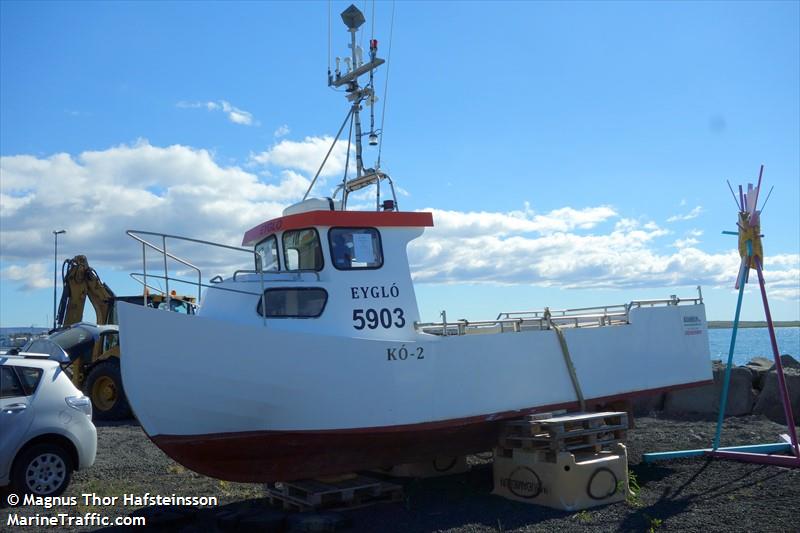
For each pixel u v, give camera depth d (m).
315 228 7.99
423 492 8.25
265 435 7.19
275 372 7.03
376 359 7.52
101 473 9.45
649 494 7.81
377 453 7.82
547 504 7.42
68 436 8.05
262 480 7.47
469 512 7.25
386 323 8.06
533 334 8.75
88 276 17.84
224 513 7.05
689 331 10.63
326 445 7.42
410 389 7.69
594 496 7.43
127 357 6.73
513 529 6.59
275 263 8.69
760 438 11.16
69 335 16.09
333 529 6.62
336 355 7.31
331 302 7.81
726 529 6.29
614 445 7.99
